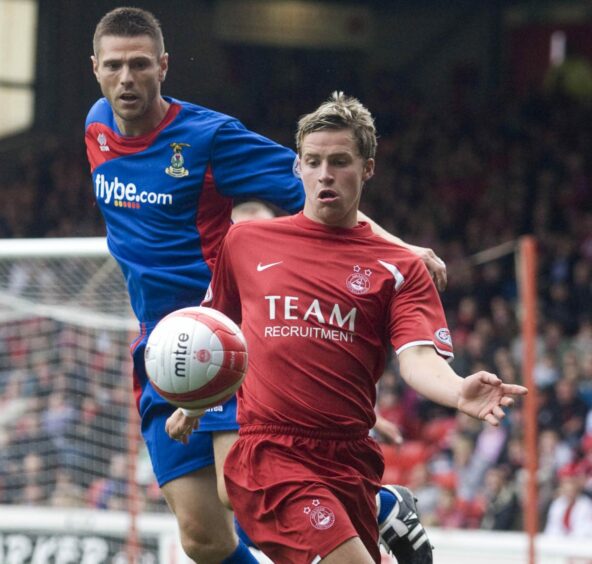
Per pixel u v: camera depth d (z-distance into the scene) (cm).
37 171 8744
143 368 1844
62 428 3678
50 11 9619
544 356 5034
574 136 8438
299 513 1477
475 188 7938
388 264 1543
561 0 10412
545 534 4022
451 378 1418
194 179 1777
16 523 3422
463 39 10538
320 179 1506
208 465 1812
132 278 1806
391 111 9350
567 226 7081
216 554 1842
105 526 3369
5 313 3503
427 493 4328
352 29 10425
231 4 10106
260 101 9888
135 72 1706
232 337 1480
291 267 1552
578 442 4484
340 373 1522
